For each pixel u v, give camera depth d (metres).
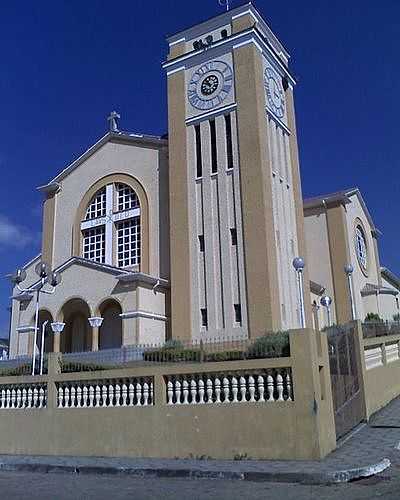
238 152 31.09
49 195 39.88
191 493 8.80
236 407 11.41
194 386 12.07
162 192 35.00
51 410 13.80
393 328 21.50
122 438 12.59
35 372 16.84
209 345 22.95
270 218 29.83
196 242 31.45
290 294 31.34
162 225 34.41
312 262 41.19
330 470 9.36
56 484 10.20
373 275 45.69
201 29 35.06
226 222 30.52
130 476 10.71
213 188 31.61
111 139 38.28
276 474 9.51
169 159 33.59
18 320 33.25
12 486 10.16
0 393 14.88
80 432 13.23
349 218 42.50
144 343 29.12
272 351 12.74
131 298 29.77
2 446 14.31
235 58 32.50
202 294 30.53
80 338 33.75
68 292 31.77
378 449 11.05
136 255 35.34
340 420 12.38
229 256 29.97
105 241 36.56
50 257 38.41
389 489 8.34
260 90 31.86
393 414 15.27
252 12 33.38
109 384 13.20
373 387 16.02
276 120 33.97
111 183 37.41
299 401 10.82
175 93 34.50
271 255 29.08
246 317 28.70
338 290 39.75
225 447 11.34
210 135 32.62
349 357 14.37
